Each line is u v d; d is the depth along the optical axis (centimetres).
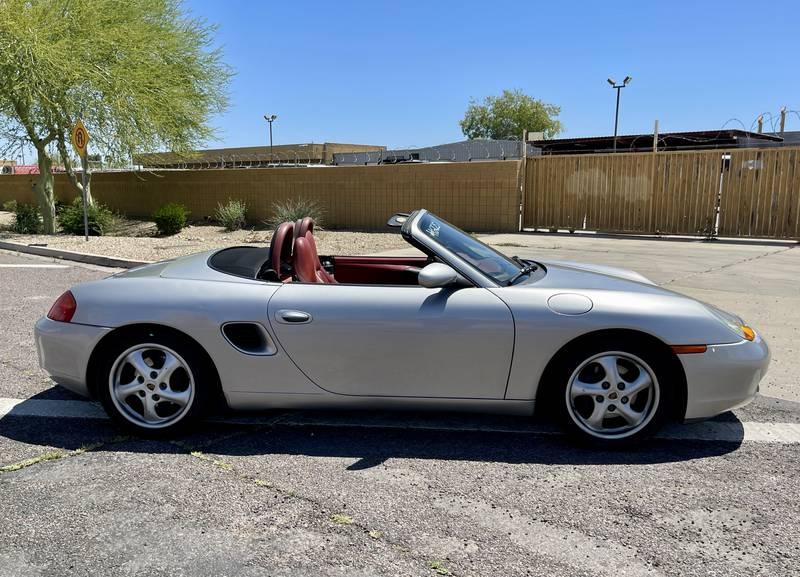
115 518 305
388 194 1762
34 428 412
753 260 1116
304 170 1875
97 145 1658
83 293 402
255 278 405
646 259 1129
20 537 289
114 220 1886
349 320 373
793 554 278
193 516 307
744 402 377
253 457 372
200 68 1883
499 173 1612
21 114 1603
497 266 409
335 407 389
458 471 355
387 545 283
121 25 1655
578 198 1574
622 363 373
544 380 380
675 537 290
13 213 2597
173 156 2069
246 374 383
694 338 362
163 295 388
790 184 1345
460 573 264
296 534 292
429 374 375
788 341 618
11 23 1442
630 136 2686
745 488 336
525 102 7994
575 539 288
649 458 371
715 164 1413
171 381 394
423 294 378
